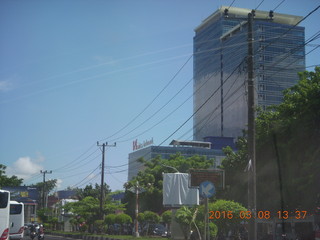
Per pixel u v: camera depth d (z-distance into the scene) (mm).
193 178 19656
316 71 28047
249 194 16172
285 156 26609
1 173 70188
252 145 16438
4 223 21312
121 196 86562
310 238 26047
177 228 32844
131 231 56938
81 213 58094
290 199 26922
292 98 27438
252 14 17891
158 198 55438
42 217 86812
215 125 111625
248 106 16797
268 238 30672
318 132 23469
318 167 23094
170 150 115812
